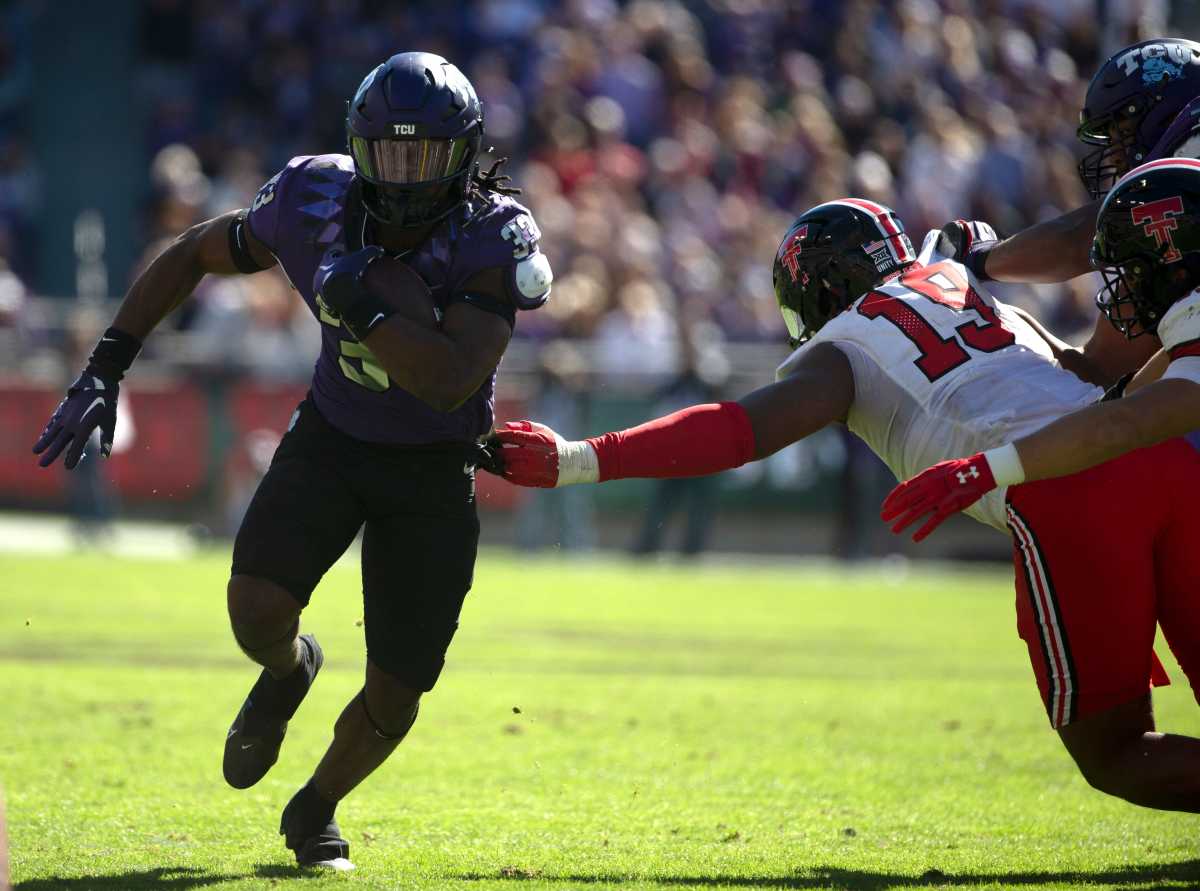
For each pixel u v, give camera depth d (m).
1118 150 14.35
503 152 56.56
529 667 25.48
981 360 12.98
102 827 13.98
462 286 12.16
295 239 12.59
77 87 57.56
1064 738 12.69
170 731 18.72
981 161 60.59
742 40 62.94
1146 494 12.21
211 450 46.66
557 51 58.50
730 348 49.03
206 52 59.44
